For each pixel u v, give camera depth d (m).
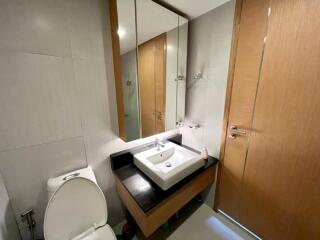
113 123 1.30
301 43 0.90
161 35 1.32
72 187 0.95
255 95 1.15
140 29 1.19
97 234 1.03
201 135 1.63
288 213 1.12
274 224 1.22
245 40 1.14
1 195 0.86
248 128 1.23
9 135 0.90
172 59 1.47
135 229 1.48
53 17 0.91
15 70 0.86
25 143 0.95
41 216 1.09
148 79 1.34
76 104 1.09
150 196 1.05
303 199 1.03
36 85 0.93
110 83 1.21
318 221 0.99
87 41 1.05
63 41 0.97
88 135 1.19
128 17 1.11
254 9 1.06
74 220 0.99
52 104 1.00
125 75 1.19
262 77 1.10
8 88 0.85
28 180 1.00
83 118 1.14
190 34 1.51
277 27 0.98
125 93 1.22
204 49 1.42
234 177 1.42
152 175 1.17
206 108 1.53
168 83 1.50
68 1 0.95
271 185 1.18
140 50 1.24
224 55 1.28
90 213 1.04
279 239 1.21
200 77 1.50
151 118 1.46
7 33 0.81
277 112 1.06
